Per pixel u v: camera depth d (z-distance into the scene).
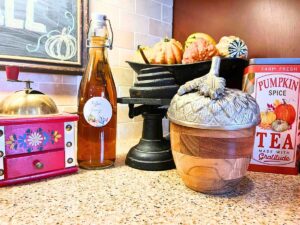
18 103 0.54
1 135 0.49
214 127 0.43
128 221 0.39
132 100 0.63
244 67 0.66
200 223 0.39
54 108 0.59
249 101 0.46
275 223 0.39
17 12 0.67
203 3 1.00
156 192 0.50
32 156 0.53
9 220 0.39
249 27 0.89
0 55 0.65
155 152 0.64
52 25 0.73
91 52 0.66
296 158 0.61
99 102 0.63
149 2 0.99
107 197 0.47
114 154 0.68
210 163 0.45
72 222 0.38
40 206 0.43
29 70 0.69
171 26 1.09
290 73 0.59
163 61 0.69
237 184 0.50
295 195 0.49
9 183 0.51
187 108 0.46
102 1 0.84
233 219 0.40
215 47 0.66
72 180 0.56
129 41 0.94
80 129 0.65
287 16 0.81
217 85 0.45
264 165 0.62
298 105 0.60
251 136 0.46
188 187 0.51
